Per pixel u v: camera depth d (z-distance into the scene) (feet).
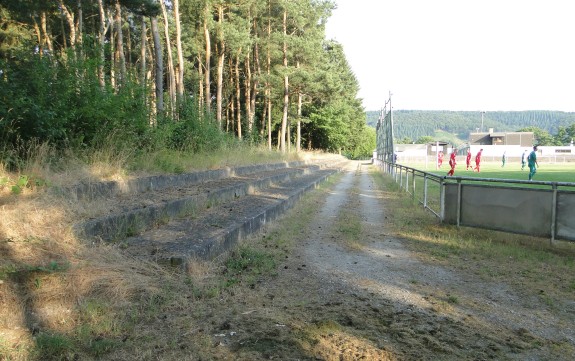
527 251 22.90
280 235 26.55
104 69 37.93
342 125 209.56
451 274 19.11
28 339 10.55
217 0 94.84
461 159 213.87
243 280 17.02
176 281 15.29
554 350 11.82
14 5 55.83
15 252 14.43
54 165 24.84
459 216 28.45
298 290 16.30
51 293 12.67
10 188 19.70
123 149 31.53
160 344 11.02
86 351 10.46
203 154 52.42
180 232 21.22
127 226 20.20
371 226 31.09
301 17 118.93
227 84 142.00
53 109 27.04
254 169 61.87
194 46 106.73
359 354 11.01
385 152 113.91
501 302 15.62
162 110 52.29
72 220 18.21
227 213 27.89
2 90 24.23
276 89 133.49
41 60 29.58
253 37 113.80
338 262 20.89
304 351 11.05
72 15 89.61
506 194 25.77
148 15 56.95
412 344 11.76
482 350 11.61
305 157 124.98
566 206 23.09
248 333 11.96
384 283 17.61
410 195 48.55
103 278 13.91
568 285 17.57
